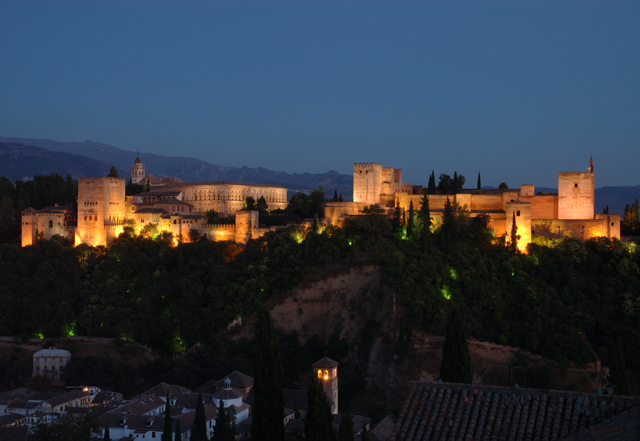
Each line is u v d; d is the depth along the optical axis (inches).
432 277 7819.9
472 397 2335.1
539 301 7691.9
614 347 7086.6
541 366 6934.1
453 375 3806.6
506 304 7721.5
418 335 7111.2
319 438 3253.0
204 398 6387.8
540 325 7342.5
